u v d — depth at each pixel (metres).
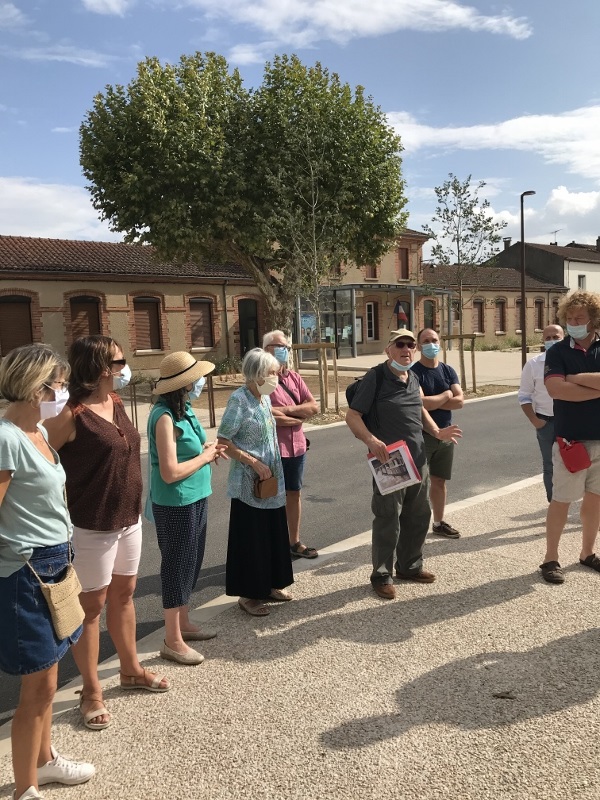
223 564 5.57
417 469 4.45
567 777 2.56
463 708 3.05
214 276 27.09
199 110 17.02
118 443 3.02
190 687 3.38
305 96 17.58
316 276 16.69
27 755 2.49
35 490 2.43
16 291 21.77
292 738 2.89
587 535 4.75
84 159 17.45
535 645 3.63
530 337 46.16
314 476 8.89
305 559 5.29
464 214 18.09
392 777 2.60
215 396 19.77
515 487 7.59
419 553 4.63
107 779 2.68
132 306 24.78
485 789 2.52
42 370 2.45
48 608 2.45
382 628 3.94
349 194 17.62
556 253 49.28
